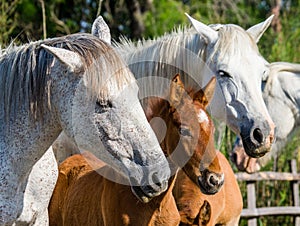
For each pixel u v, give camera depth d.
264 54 19.61
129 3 24.78
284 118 11.61
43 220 6.49
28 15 22.56
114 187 7.06
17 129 6.11
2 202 6.11
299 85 11.67
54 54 5.63
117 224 6.98
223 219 8.93
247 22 25.25
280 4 25.86
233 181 9.22
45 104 5.98
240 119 7.96
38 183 6.30
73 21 25.48
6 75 6.13
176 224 7.01
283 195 14.27
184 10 25.08
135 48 8.31
